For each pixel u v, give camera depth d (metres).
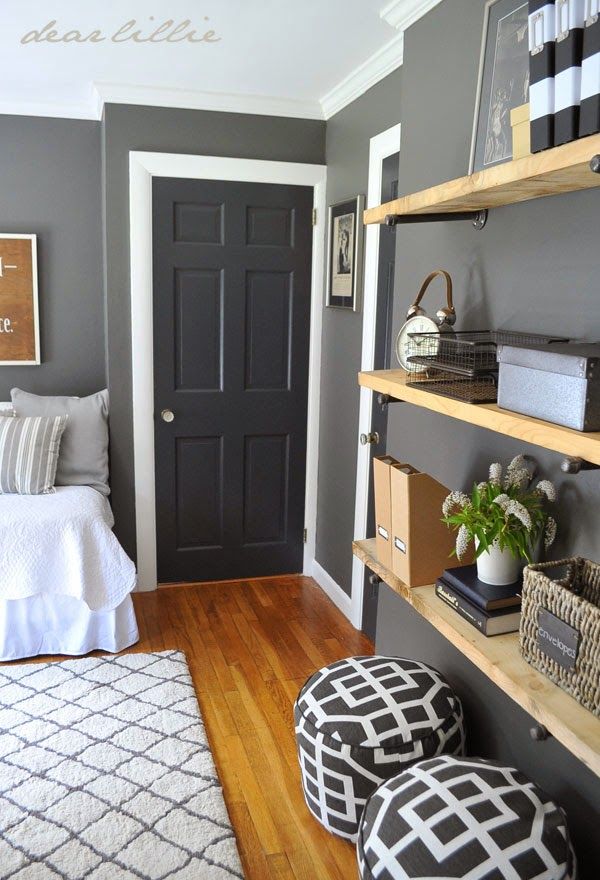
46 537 2.94
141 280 3.48
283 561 3.99
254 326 3.69
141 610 3.54
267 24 2.49
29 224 3.68
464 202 1.70
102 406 3.60
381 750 1.88
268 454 3.85
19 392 3.59
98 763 2.34
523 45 1.57
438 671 2.14
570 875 1.43
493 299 1.82
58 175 3.67
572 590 1.46
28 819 2.09
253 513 3.89
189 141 3.44
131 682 2.84
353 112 3.23
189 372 3.65
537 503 1.59
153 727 2.54
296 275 3.70
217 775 2.32
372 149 3.00
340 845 2.03
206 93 3.36
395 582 1.91
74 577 2.96
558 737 1.25
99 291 3.81
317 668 3.01
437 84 2.05
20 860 1.95
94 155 3.69
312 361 3.79
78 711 2.63
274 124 3.54
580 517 1.53
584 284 1.49
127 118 3.35
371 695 2.01
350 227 3.26
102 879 1.89
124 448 3.62
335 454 3.62
